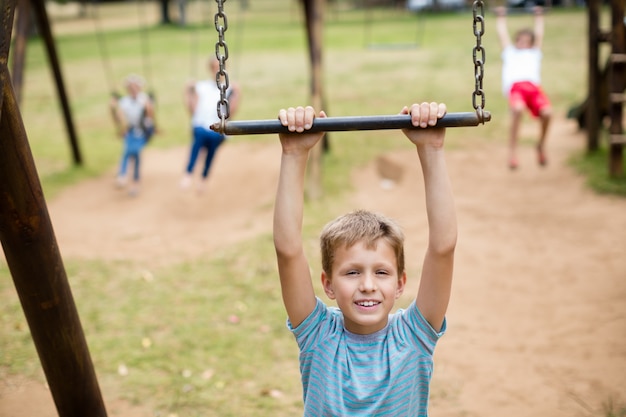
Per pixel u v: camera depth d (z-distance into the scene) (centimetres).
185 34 2700
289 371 424
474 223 698
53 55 893
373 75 1576
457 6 2995
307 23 794
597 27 838
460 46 1931
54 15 4219
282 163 212
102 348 457
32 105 1454
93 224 754
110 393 403
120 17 3900
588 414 369
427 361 211
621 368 412
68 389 298
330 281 213
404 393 204
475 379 411
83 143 1112
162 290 556
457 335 470
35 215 268
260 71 1725
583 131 988
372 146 972
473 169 872
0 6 228
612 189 739
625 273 552
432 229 209
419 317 212
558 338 457
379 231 204
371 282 200
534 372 416
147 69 1833
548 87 1314
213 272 591
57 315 284
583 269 568
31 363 440
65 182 901
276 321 492
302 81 1560
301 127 205
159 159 1007
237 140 1066
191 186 879
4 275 593
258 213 762
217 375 421
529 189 787
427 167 210
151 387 408
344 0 4197
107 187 892
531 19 2377
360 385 202
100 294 551
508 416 372
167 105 1380
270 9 4094
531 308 507
